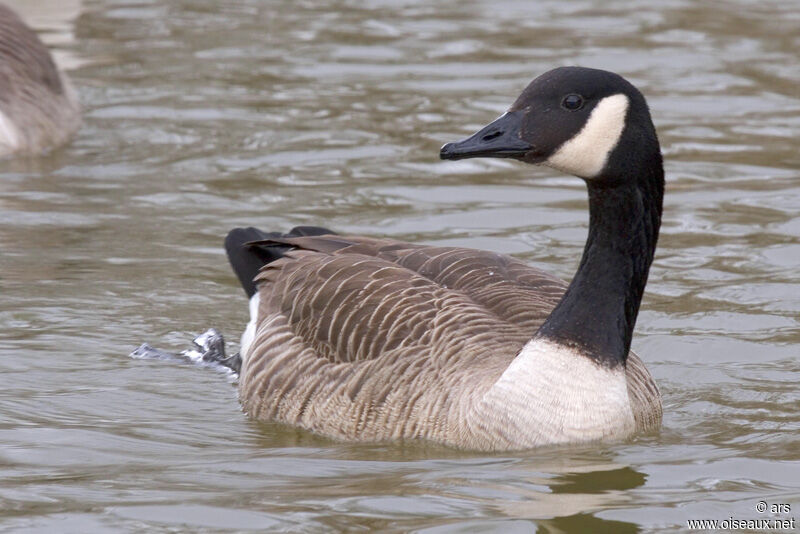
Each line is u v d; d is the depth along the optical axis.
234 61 25.30
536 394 11.04
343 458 11.05
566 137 10.81
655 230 11.21
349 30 28.11
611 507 9.83
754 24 28.95
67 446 11.27
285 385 12.04
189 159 19.61
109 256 15.87
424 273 12.44
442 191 18.47
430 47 26.64
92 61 25.12
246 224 16.94
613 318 11.13
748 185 18.72
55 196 17.92
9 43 20.66
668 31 28.20
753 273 15.57
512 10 30.31
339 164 19.53
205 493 10.14
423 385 11.33
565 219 17.41
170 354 13.59
